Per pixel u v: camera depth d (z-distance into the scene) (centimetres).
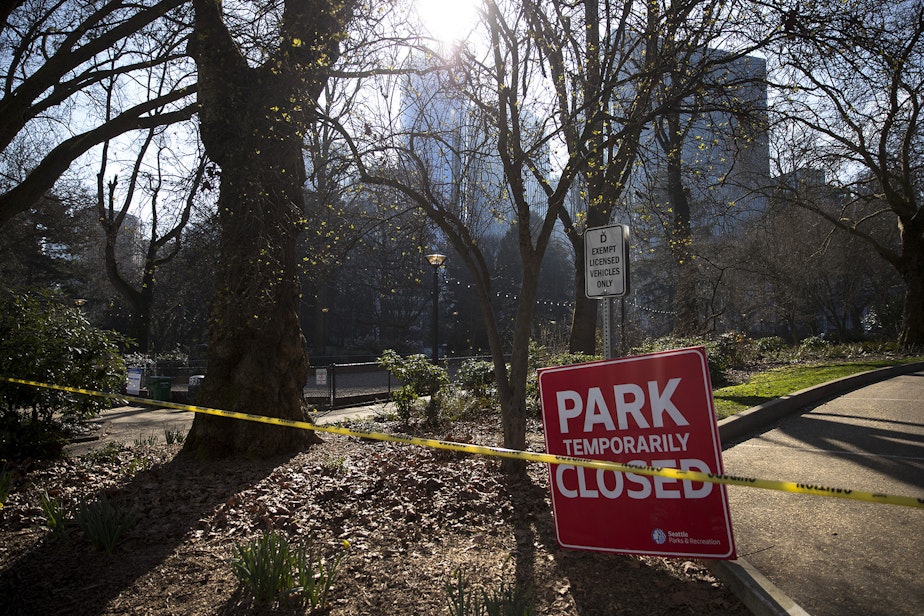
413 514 534
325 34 750
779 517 526
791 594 382
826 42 689
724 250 3159
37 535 508
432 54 742
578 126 803
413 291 4622
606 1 713
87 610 380
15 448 821
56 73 820
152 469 723
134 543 487
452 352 4519
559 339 2047
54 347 866
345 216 863
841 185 2278
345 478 650
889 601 369
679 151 852
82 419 934
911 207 2261
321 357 3959
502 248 4809
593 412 432
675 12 681
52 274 3797
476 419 1120
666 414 410
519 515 530
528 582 404
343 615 368
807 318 4219
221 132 762
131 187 2216
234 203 737
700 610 362
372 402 1838
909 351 2238
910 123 2097
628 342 2291
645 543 408
